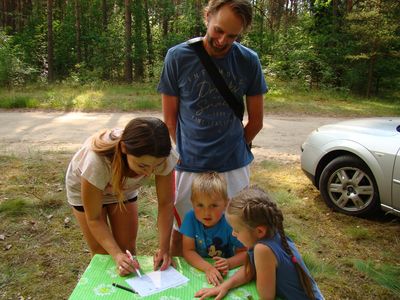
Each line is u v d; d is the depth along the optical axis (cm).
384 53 1816
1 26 2650
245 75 266
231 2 225
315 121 1124
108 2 2567
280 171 626
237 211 206
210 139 266
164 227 245
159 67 1858
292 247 218
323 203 496
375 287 327
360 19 1812
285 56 1953
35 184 534
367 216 456
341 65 1855
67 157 663
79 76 1895
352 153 451
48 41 2048
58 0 2711
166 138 203
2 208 449
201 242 246
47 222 428
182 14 2352
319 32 2030
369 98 1722
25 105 1255
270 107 1331
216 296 202
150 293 202
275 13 2702
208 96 261
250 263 212
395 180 405
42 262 354
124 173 221
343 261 365
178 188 280
